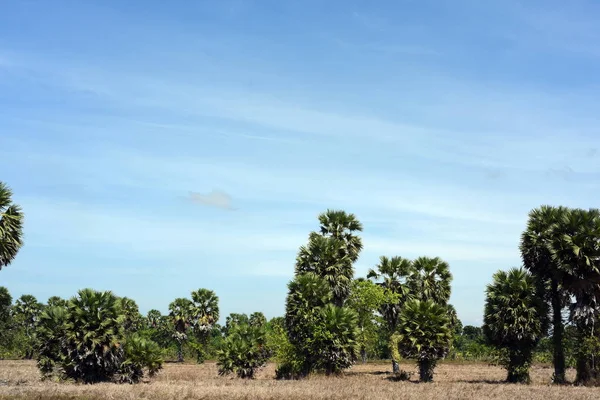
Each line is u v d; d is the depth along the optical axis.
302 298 43.53
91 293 38.47
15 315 96.25
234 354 45.62
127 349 39.81
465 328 111.69
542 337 41.12
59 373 39.34
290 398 29.45
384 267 59.69
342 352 42.75
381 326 57.94
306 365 43.84
